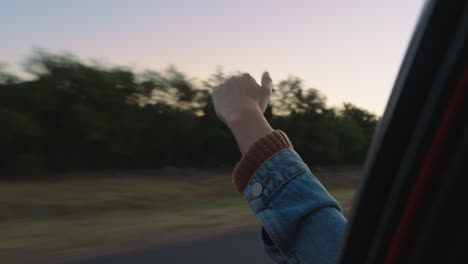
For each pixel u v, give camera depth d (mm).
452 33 456
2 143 19922
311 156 32500
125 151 24016
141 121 25281
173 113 26422
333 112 33625
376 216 522
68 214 12828
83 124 22109
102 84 23078
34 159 19875
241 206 14336
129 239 8430
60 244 8031
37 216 12273
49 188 16812
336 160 34000
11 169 19516
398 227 510
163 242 8117
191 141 27453
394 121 490
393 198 507
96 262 6824
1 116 19766
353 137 33938
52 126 21844
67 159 21984
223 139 28375
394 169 501
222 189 20672
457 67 452
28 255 7254
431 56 465
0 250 7566
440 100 464
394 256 518
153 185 19969
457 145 471
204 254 7172
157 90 26078
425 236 500
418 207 497
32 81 21438
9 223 10656
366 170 527
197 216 11469
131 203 15461
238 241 7949
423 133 479
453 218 486
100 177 21172
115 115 23828
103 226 10000
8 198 14227
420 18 478
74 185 18000
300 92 31984
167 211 13453
